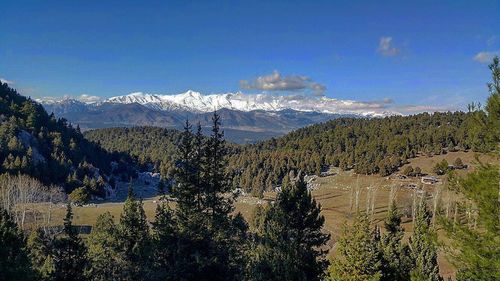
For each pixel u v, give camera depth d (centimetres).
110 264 4278
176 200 3120
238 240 3406
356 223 2723
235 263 3262
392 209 4319
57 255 3397
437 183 17938
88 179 18938
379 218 13000
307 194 3098
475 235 1833
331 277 2678
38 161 18188
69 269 3372
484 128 1928
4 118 19812
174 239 3002
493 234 1775
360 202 16588
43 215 12562
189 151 3102
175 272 2870
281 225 2995
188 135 3122
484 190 1812
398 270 3175
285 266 2717
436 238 2005
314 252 3022
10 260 2717
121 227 4384
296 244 2916
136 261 4056
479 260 1767
